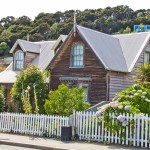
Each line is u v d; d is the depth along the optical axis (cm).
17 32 9738
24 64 3772
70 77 3125
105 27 10256
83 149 1744
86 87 3039
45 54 3816
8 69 4000
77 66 3103
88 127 2047
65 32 9500
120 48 3422
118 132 1916
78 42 3106
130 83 3170
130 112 1895
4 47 9125
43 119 2247
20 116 2377
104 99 2936
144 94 2014
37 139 2105
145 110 1981
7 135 2278
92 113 2075
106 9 11300
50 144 1906
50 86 3225
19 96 3047
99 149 1745
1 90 3203
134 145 1848
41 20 10638
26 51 3769
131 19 10862
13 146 1948
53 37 9462
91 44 3039
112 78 2981
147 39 3366
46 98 3041
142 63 3309
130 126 1866
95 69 2997
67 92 2277
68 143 1947
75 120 2097
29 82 3033
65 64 3175
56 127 2180
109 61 3025
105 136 1953
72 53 3147
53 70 3238
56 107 2270
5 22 11838
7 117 2450
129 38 3509
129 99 2003
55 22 10675
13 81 3600
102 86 2950
